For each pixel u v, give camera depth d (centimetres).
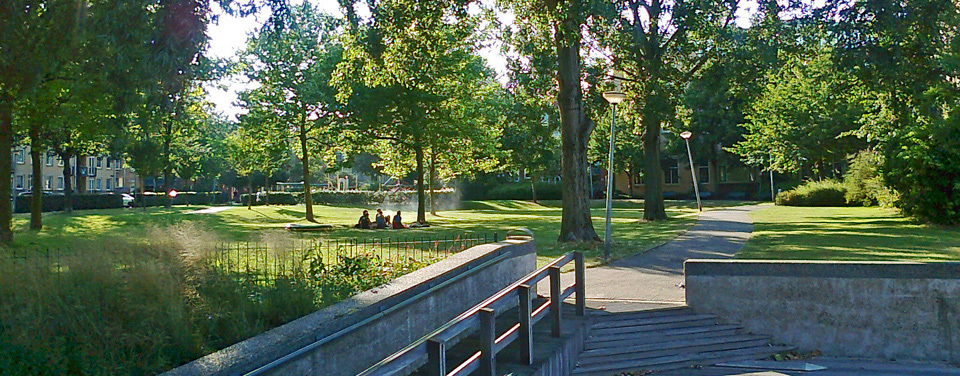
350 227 2900
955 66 1656
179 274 610
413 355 466
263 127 3444
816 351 911
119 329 507
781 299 923
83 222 2762
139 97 1211
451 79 2919
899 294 886
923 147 2222
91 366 465
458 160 3803
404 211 4822
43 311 516
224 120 5528
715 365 852
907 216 2445
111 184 7575
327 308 580
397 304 633
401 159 3819
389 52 1878
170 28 1042
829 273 907
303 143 3453
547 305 795
